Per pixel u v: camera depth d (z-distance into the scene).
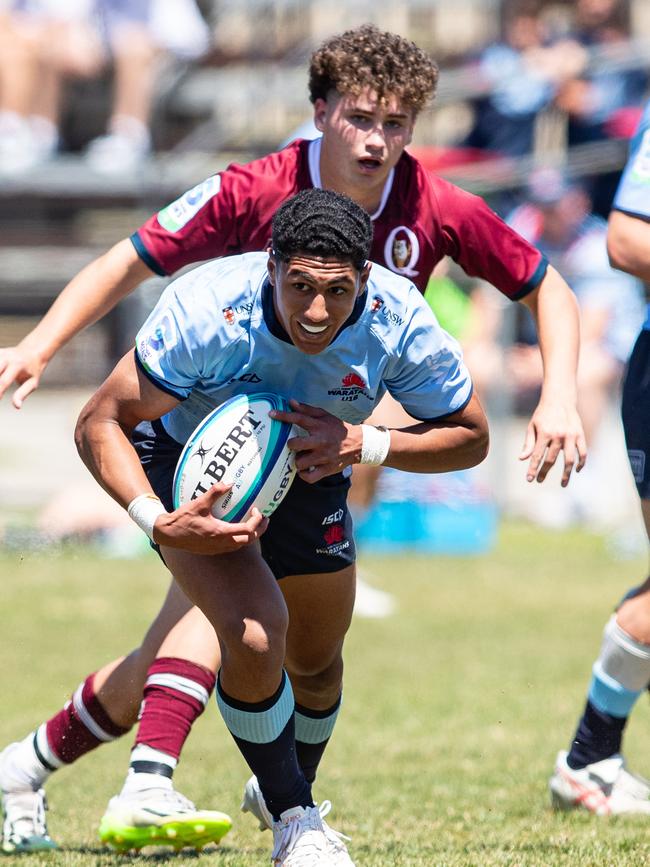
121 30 57.47
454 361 14.38
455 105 59.34
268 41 61.91
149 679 16.25
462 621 36.31
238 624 13.67
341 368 14.05
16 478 51.38
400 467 14.54
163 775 15.79
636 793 18.61
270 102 58.66
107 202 58.53
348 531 15.56
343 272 12.95
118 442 13.97
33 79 56.81
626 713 18.62
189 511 13.40
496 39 60.44
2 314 58.53
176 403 14.12
